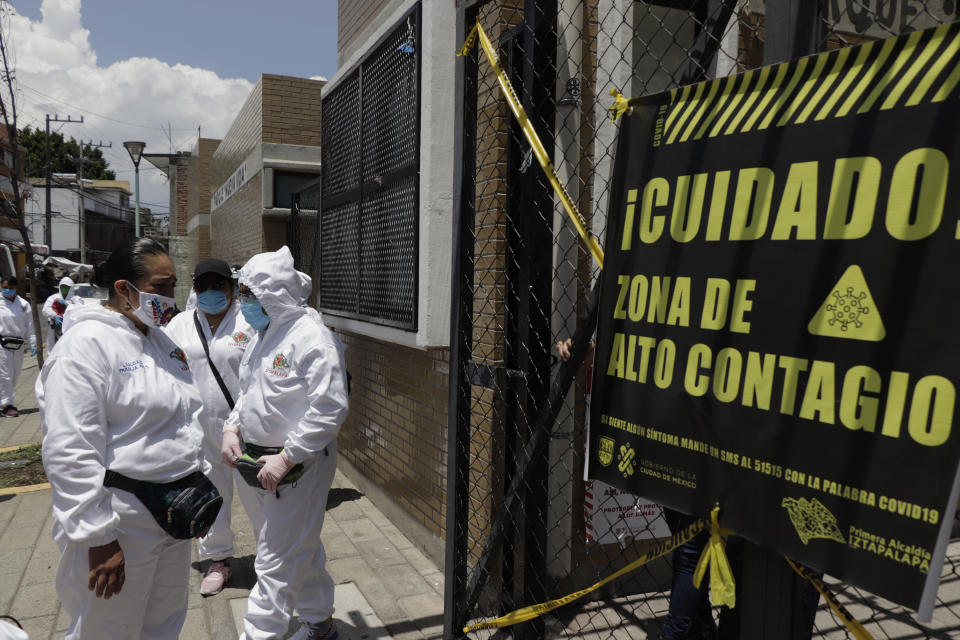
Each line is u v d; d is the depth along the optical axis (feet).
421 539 14.16
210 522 7.32
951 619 10.41
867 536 4.11
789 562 4.99
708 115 5.34
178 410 7.53
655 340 5.75
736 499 4.99
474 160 9.29
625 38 10.82
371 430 17.57
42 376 6.98
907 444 3.92
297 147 27.48
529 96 8.95
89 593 6.90
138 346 7.38
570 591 11.26
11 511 16.69
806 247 4.50
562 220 10.32
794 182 4.61
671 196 5.61
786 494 4.60
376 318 15.17
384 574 13.01
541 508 9.57
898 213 4.00
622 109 6.16
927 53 3.96
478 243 11.42
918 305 3.90
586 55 10.97
